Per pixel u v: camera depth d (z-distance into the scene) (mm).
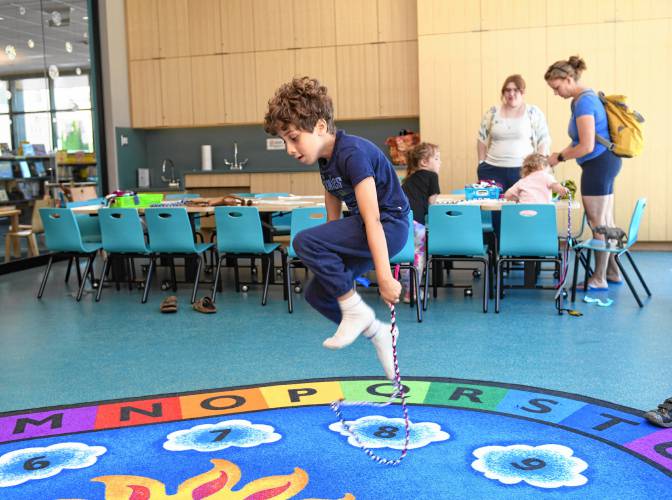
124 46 9414
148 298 5816
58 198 8219
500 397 3295
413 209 5375
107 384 3631
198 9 9188
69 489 2496
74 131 8531
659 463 2588
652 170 7742
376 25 8656
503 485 2443
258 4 9000
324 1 8781
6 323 5086
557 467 2570
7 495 2461
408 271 5410
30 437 2965
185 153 9898
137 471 2623
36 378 3764
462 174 8211
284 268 5598
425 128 8250
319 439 2875
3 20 7254
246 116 9188
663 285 5828
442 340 4293
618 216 7875
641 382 3453
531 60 7922
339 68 8820
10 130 7344
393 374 2207
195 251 5559
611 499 2330
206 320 4984
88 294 6086
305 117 2043
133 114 9547
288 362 3920
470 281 6305
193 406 3283
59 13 8195
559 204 5230
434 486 2447
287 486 2473
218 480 2531
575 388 3393
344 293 2113
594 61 7766
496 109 6254
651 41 7621
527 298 5484
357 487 2455
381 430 2947
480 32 8008
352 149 2100
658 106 7672
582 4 7746
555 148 7957
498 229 5793
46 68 7973
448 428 2951
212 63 9219
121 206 6102
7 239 7367
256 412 3186
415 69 8602
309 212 5062
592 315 4852
